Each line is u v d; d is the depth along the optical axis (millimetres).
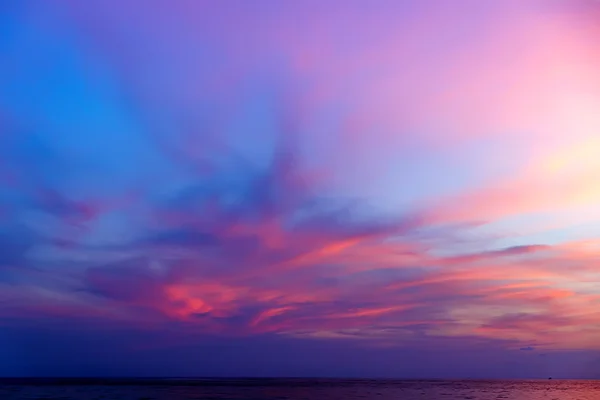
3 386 130750
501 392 127500
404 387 158875
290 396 100500
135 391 111188
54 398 87125
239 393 107750
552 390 143000
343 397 99000
